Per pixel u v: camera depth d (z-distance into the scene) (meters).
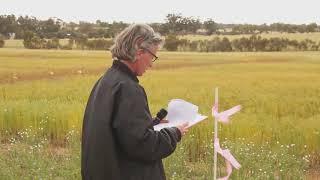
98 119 3.71
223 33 125.81
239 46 91.25
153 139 3.70
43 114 12.68
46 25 106.00
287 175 8.74
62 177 7.94
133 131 3.64
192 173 8.95
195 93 20.16
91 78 28.75
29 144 10.47
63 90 20.69
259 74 34.03
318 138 10.96
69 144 10.84
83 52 69.56
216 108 5.29
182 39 91.00
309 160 10.59
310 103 17.81
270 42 93.00
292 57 61.88
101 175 3.71
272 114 15.83
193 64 49.91
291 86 23.61
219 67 44.12
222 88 22.72
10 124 12.60
